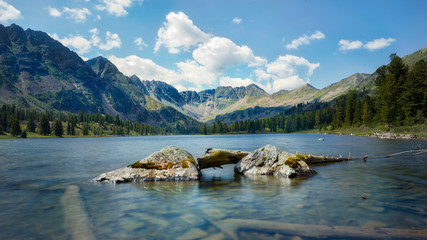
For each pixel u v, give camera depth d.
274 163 16.00
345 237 5.32
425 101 74.81
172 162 15.05
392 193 9.66
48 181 13.73
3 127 168.88
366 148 35.59
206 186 12.09
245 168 16.42
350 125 135.38
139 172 14.27
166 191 10.96
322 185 11.69
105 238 5.61
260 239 5.27
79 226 6.46
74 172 17.28
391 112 83.94
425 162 19.62
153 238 5.55
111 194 10.41
